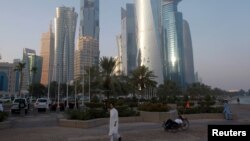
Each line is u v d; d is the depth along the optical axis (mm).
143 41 195250
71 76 112375
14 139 13539
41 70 124875
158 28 195875
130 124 20625
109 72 49781
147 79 64125
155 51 190125
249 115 30484
